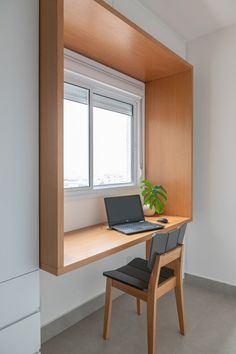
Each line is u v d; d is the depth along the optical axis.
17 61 1.20
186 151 2.49
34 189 1.29
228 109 2.52
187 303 2.38
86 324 2.04
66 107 2.07
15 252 1.22
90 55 2.11
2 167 1.16
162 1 2.19
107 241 1.72
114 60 2.21
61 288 1.96
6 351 1.19
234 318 2.14
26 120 1.24
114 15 1.58
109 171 2.51
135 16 2.21
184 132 2.50
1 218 1.17
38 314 1.31
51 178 1.27
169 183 2.62
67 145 2.08
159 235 1.56
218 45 2.57
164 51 2.04
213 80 2.60
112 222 2.12
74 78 2.08
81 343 1.82
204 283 2.69
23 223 1.25
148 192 2.59
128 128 2.73
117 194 2.44
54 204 1.26
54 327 1.90
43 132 1.29
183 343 1.83
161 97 2.65
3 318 1.18
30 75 1.25
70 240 1.75
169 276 1.79
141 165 2.77
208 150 2.64
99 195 2.25
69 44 1.92
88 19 1.61
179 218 2.45
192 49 2.74
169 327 2.01
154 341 1.58
